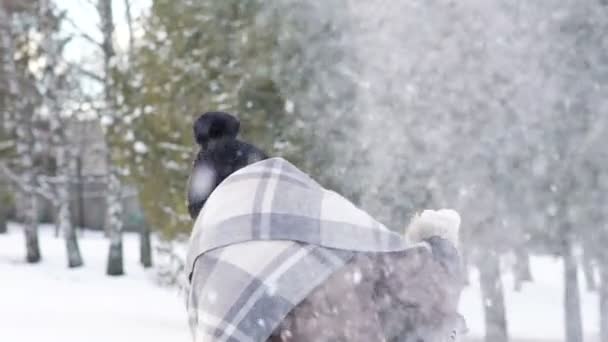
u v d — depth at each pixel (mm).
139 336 11672
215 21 14305
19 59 28484
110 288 20438
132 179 16547
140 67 15891
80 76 26328
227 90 14133
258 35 13664
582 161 11758
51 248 32844
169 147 15539
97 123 32906
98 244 35219
